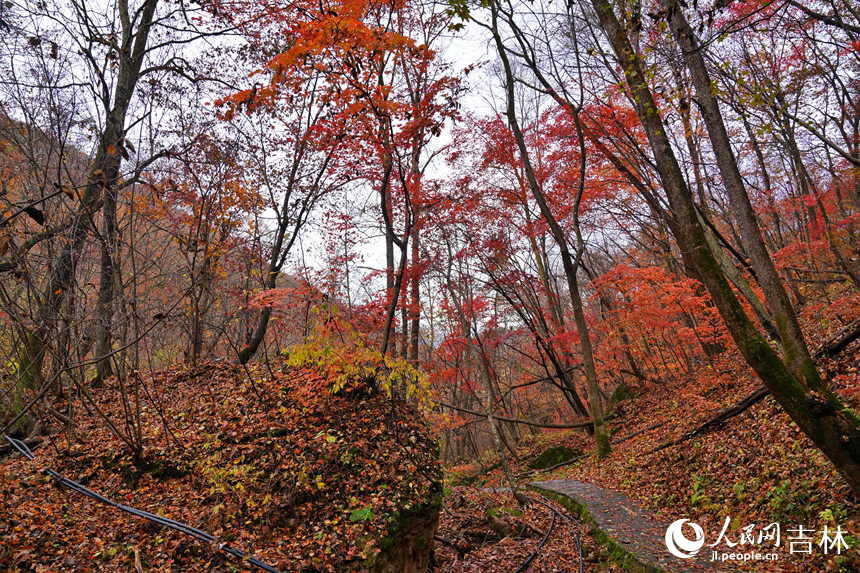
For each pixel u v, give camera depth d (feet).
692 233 18.70
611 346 57.62
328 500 21.50
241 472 21.76
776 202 46.29
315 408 27.25
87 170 28.27
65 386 32.09
